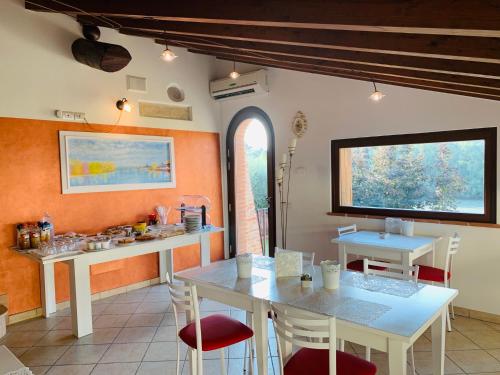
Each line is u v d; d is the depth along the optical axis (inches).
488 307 143.1
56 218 163.5
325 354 80.4
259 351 87.9
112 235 165.5
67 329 145.3
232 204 232.8
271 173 210.4
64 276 167.6
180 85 209.6
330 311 75.9
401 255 135.0
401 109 161.2
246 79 205.9
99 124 176.7
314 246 195.2
